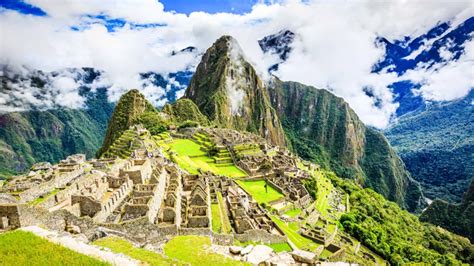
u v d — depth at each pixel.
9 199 40.41
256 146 172.62
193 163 125.81
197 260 32.97
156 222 46.31
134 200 46.16
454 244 159.50
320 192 136.62
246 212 72.81
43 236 28.94
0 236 27.86
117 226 38.69
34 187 45.12
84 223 37.06
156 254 30.41
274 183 116.19
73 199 43.31
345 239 97.06
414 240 144.38
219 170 128.12
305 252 29.88
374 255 98.00
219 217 61.59
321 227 93.88
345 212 128.88
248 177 121.19
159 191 55.47
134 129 174.12
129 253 30.08
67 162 81.06
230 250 34.25
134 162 69.00
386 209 179.25
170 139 175.62
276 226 71.50
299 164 188.12
